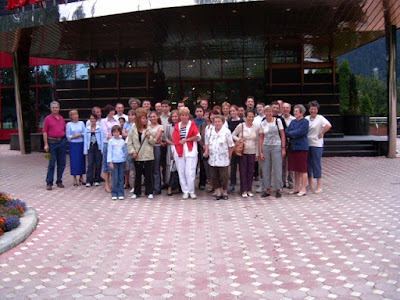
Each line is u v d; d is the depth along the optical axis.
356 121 19.56
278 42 18.53
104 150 9.75
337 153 15.45
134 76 19.97
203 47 19.22
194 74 21.33
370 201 8.15
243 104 21.09
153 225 6.74
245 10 12.48
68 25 13.55
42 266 5.04
